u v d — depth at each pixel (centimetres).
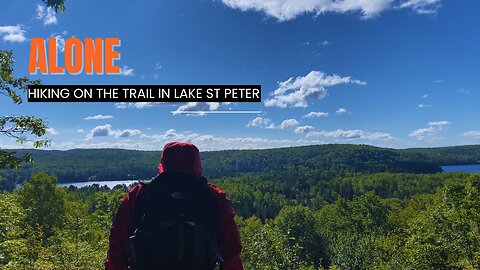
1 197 970
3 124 855
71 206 4081
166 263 192
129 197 209
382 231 6231
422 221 2631
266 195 13012
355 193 14400
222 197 212
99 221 2102
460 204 2473
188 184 204
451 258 2319
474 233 2314
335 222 6856
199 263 196
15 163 819
